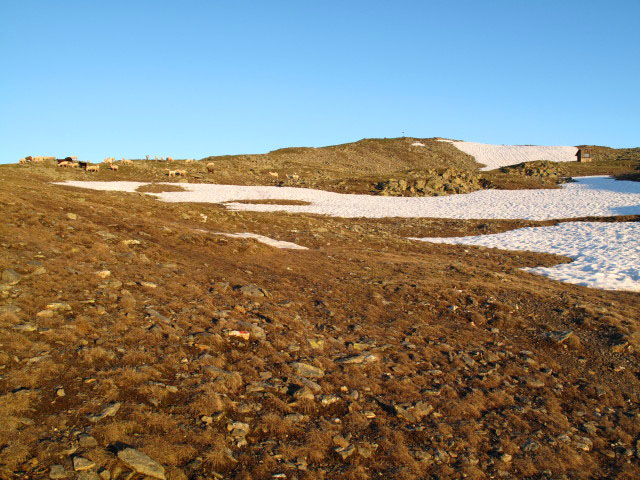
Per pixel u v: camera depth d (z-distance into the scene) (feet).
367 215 164.76
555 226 138.21
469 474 25.90
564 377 40.93
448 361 40.19
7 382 23.44
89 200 85.46
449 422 30.71
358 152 470.80
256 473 22.15
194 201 175.73
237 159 367.25
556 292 63.21
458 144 509.35
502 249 106.52
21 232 46.68
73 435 21.25
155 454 21.36
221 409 26.14
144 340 31.24
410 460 25.94
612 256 90.84
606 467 29.66
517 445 29.66
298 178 276.00
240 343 34.94
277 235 93.76
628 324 51.26
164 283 43.57
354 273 63.62
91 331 30.73
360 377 33.83
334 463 24.53
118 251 50.21
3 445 19.56
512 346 45.83
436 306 53.47
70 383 24.91
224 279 49.73
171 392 26.40
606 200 180.96
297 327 40.52
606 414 35.88
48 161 246.88
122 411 23.70
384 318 48.16
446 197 220.64
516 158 441.27
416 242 111.55
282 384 30.63
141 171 247.50
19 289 34.14
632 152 448.65
